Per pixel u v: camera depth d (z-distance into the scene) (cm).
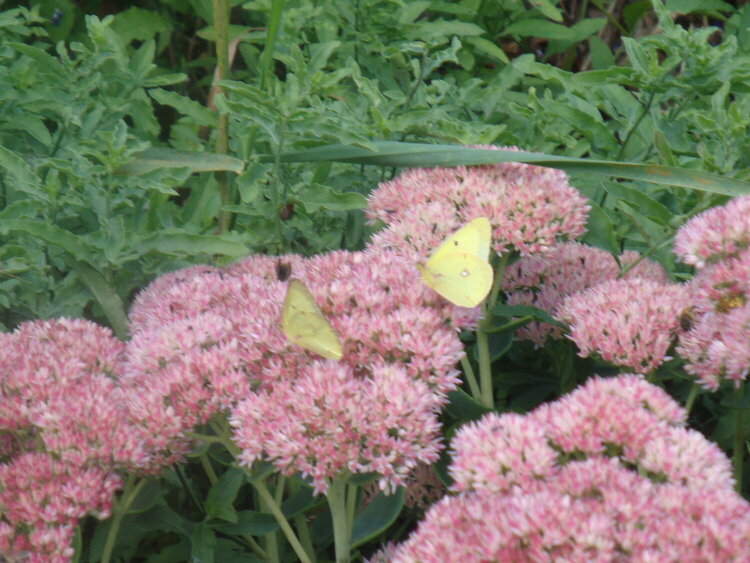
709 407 148
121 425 137
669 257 153
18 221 149
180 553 143
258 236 154
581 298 145
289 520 145
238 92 151
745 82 155
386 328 140
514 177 148
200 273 150
